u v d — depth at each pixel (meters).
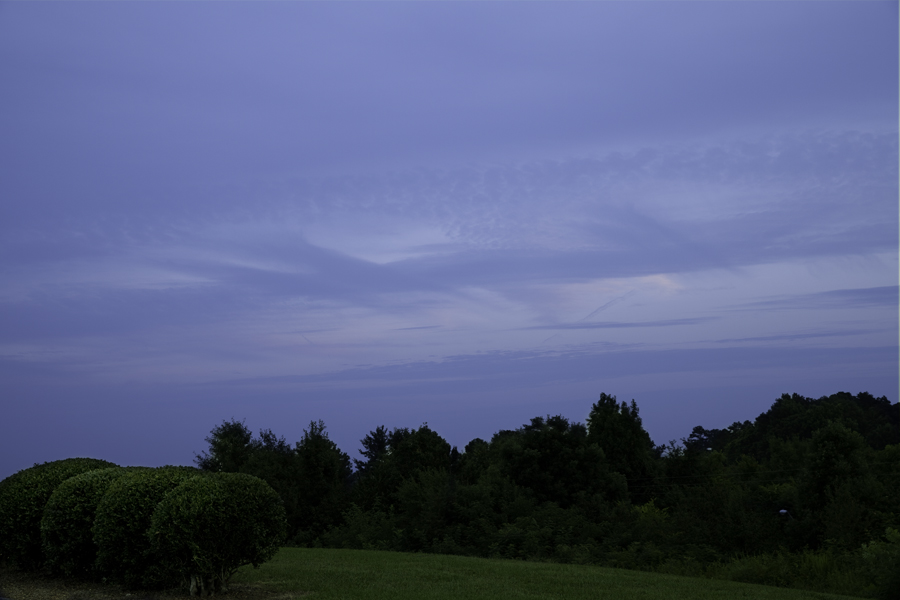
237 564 10.62
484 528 23.39
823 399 77.56
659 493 41.06
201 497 9.91
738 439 75.56
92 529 10.48
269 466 31.95
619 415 48.09
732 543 20.58
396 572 14.22
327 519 30.31
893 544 16.31
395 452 42.03
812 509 22.11
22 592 10.59
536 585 13.01
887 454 31.69
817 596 13.18
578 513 26.14
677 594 12.52
